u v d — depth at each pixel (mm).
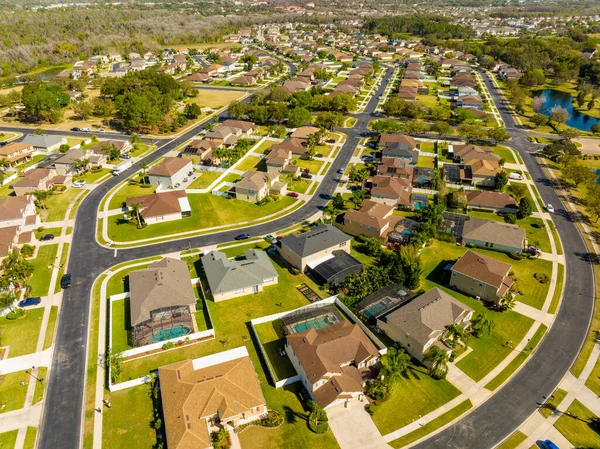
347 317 84688
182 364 69062
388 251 105625
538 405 66500
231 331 80750
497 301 86875
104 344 77875
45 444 60344
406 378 70750
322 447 59812
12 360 74062
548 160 161875
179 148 171375
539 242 109938
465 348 76625
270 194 134250
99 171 150000
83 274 96375
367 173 141250
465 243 109000
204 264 96625
